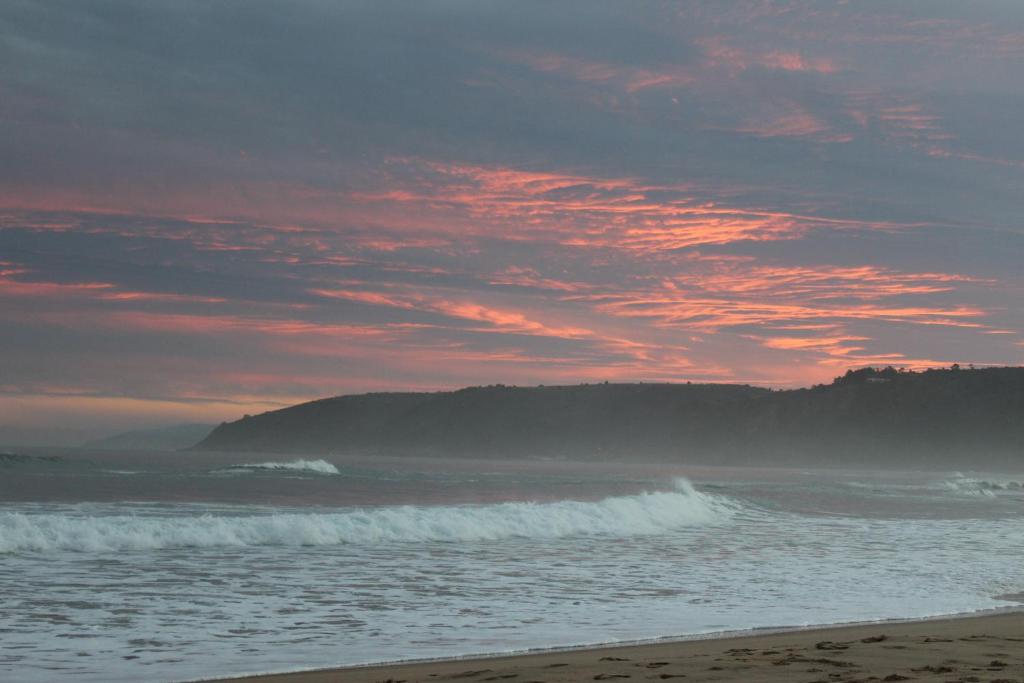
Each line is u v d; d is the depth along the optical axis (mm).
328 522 24234
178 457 180750
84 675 10250
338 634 12758
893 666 9742
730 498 43906
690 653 11039
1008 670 9453
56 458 94438
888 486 79812
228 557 19922
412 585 17141
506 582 17828
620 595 16625
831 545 26031
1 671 10367
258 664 10875
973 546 26859
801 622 14414
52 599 14648
